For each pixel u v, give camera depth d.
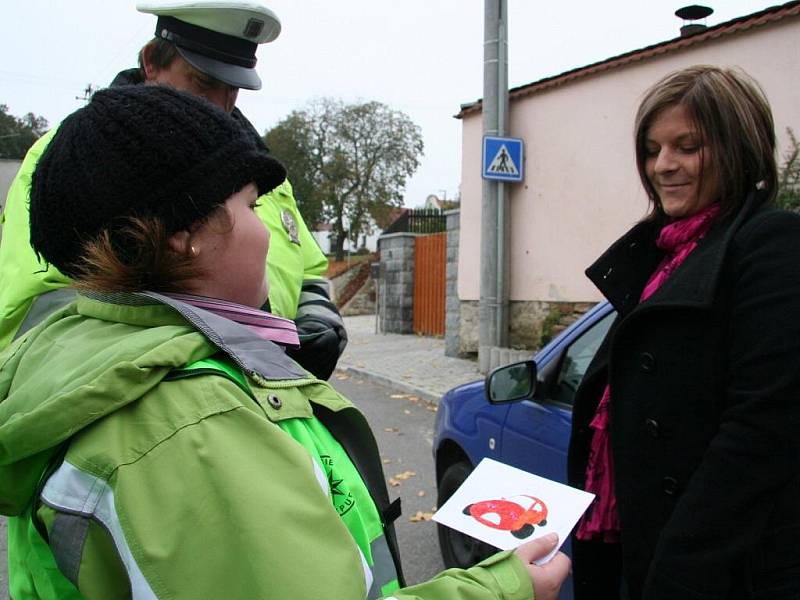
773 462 1.22
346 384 8.84
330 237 32.25
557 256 8.14
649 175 1.65
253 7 1.91
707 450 1.31
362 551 0.99
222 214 0.98
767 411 1.22
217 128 0.98
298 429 0.95
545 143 8.20
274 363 0.98
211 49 1.92
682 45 6.64
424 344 11.65
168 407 0.84
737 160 1.42
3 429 0.82
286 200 2.04
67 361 0.92
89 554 0.81
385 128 28.66
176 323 0.95
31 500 0.92
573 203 7.92
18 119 43.59
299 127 28.45
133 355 0.86
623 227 7.42
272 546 0.76
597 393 1.74
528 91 8.26
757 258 1.30
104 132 0.93
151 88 0.99
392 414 7.03
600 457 1.71
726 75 1.46
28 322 1.51
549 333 8.23
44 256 1.04
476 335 9.53
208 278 1.00
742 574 1.30
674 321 1.40
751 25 6.11
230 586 0.76
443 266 12.45
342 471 1.02
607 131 7.51
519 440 2.60
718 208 1.48
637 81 7.18
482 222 8.48
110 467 0.81
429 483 4.83
